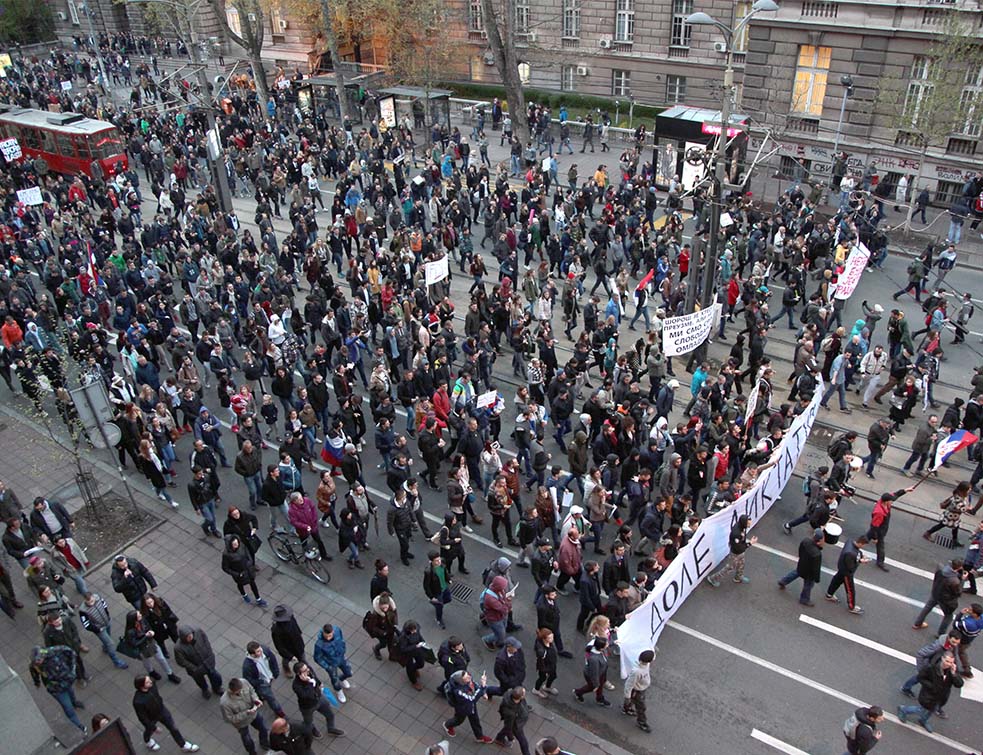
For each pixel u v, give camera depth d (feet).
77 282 88.84
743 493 54.34
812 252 90.68
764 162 126.11
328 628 43.34
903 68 110.83
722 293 83.05
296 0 161.48
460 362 80.18
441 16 152.46
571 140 148.25
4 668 41.75
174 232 99.50
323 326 75.41
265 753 42.55
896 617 50.93
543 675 45.06
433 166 116.98
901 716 44.42
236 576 50.52
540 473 60.03
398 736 43.96
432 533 58.75
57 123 132.77
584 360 69.46
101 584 55.06
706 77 147.95
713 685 46.70
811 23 115.44
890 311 88.02
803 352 69.15
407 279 88.58
